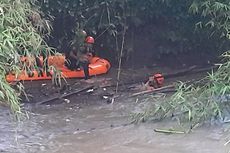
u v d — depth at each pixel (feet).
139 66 41.96
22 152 22.86
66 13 39.99
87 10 40.40
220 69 26.48
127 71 40.88
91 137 24.75
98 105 31.42
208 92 25.85
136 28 41.93
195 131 24.64
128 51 41.93
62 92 34.42
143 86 35.35
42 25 27.04
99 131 25.67
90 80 37.93
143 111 28.68
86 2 40.37
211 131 24.49
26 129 26.45
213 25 34.27
